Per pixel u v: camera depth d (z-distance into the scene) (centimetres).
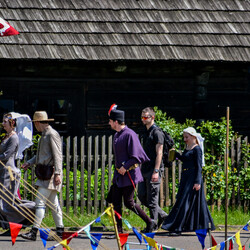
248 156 3594
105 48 4125
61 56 3978
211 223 2880
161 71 4484
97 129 4428
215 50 4297
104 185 3459
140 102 4484
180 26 4444
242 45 4375
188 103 4544
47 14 4297
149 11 4525
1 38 4000
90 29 4256
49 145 2742
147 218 2842
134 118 4478
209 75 4550
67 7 4394
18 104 4303
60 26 4225
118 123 2773
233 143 3588
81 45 4112
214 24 4528
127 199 2773
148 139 2947
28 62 4041
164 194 3516
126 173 2748
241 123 4647
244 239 2928
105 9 4459
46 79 4347
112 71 4434
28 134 3078
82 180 3419
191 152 2875
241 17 4644
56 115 4388
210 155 3562
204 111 4466
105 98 4441
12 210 2797
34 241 2730
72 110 4400
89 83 4419
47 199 2653
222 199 3612
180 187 2892
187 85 4544
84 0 4500
